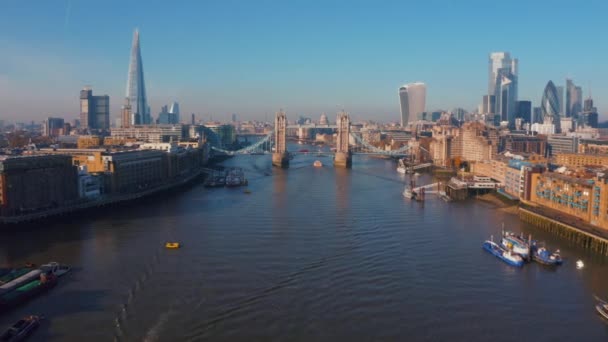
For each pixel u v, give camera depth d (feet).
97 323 380.99
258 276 480.64
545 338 373.40
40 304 413.18
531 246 577.43
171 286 453.17
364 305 420.36
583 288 469.98
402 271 504.43
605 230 620.08
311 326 381.40
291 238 620.49
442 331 379.55
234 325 380.78
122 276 478.18
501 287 468.75
